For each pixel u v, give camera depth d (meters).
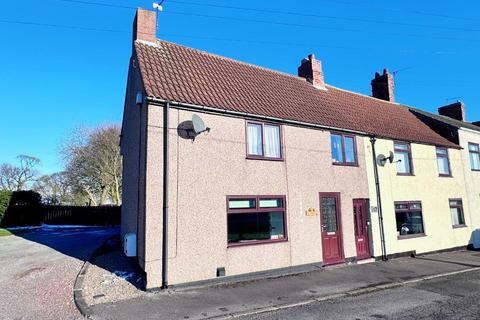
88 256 13.38
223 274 10.42
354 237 14.16
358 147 15.20
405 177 16.72
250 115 11.81
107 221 31.19
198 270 10.04
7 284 9.84
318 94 17.06
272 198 12.05
